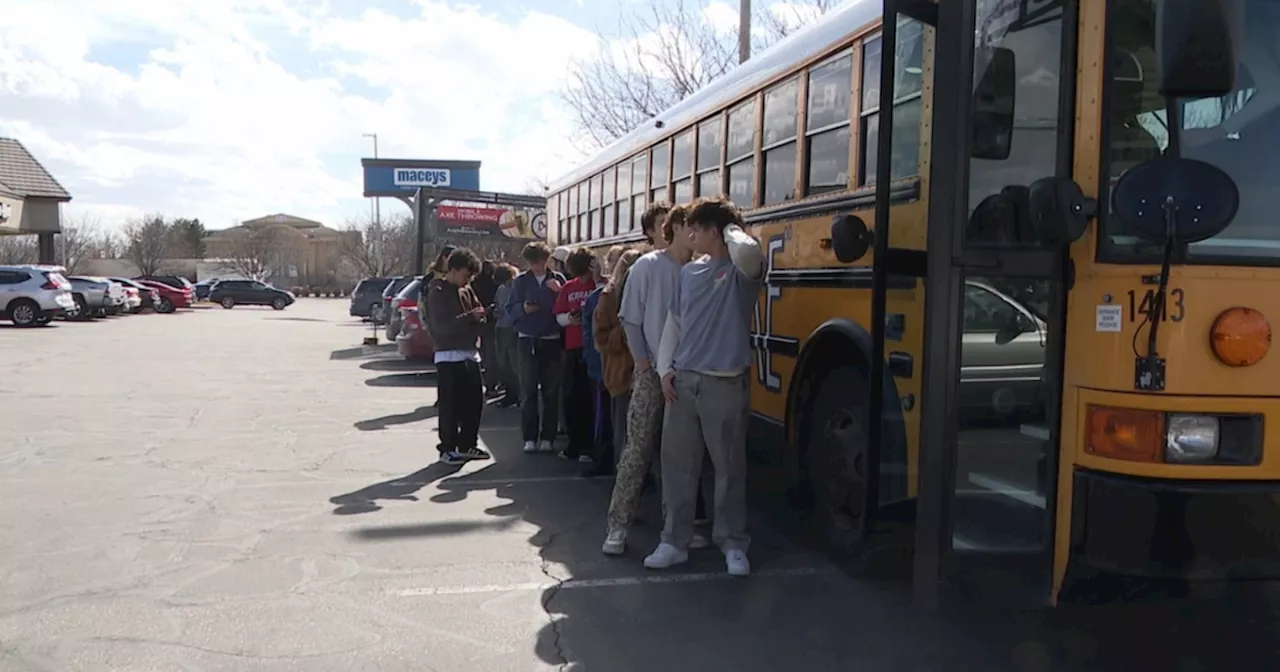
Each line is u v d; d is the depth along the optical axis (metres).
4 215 34.00
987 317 3.69
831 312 5.41
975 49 3.72
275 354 19.83
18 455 8.40
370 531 6.00
